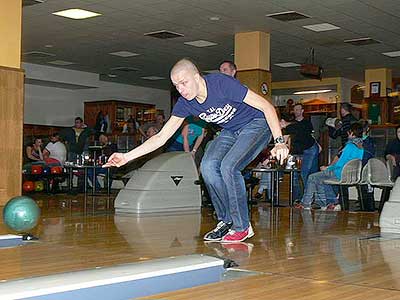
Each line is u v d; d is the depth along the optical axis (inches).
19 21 320.8
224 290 106.7
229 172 165.6
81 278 98.2
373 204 333.7
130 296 102.0
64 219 233.1
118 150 574.9
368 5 402.6
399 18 438.0
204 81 155.9
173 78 152.9
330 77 742.5
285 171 362.3
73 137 510.0
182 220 234.7
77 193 462.9
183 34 506.0
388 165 378.0
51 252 147.3
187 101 160.1
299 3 400.5
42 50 588.7
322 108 767.7
